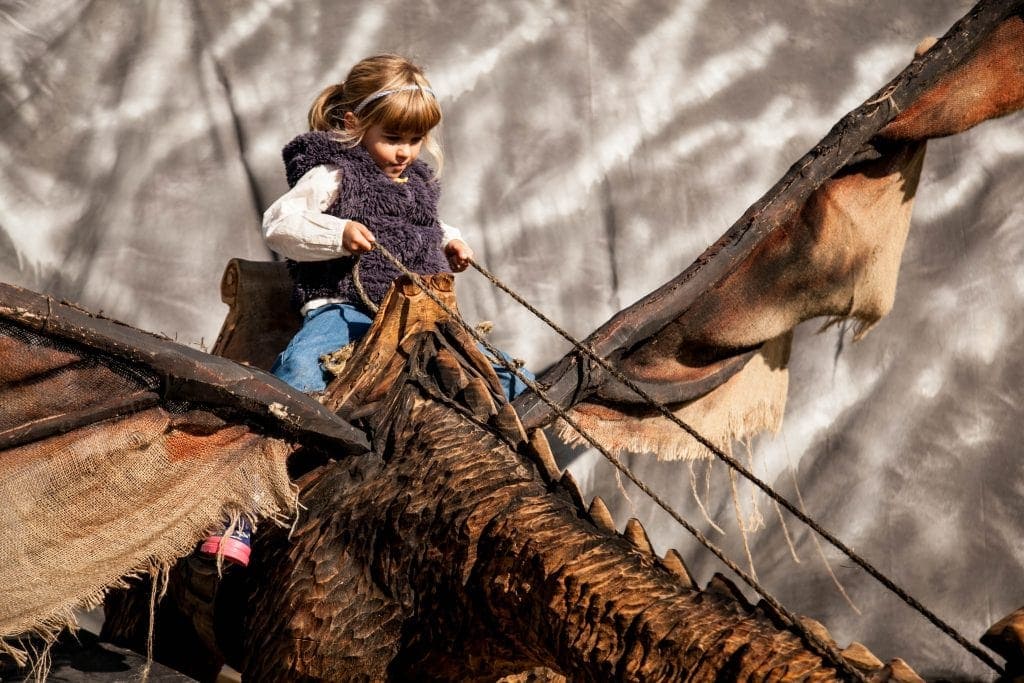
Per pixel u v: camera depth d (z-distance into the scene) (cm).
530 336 865
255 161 873
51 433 378
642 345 516
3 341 367
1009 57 518
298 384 493
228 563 459
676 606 360
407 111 512
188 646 533
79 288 838
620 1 936
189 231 859
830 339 883
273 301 585
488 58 899
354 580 438
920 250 898
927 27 958
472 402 451
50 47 871
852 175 541
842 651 333
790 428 867
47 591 388
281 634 442
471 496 420
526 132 891
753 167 909
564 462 838
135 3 889
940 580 846
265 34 895
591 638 366
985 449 867
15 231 836
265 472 421
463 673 425
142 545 400
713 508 860
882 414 872
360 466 454
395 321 473
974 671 831
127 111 868
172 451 400
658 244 887
